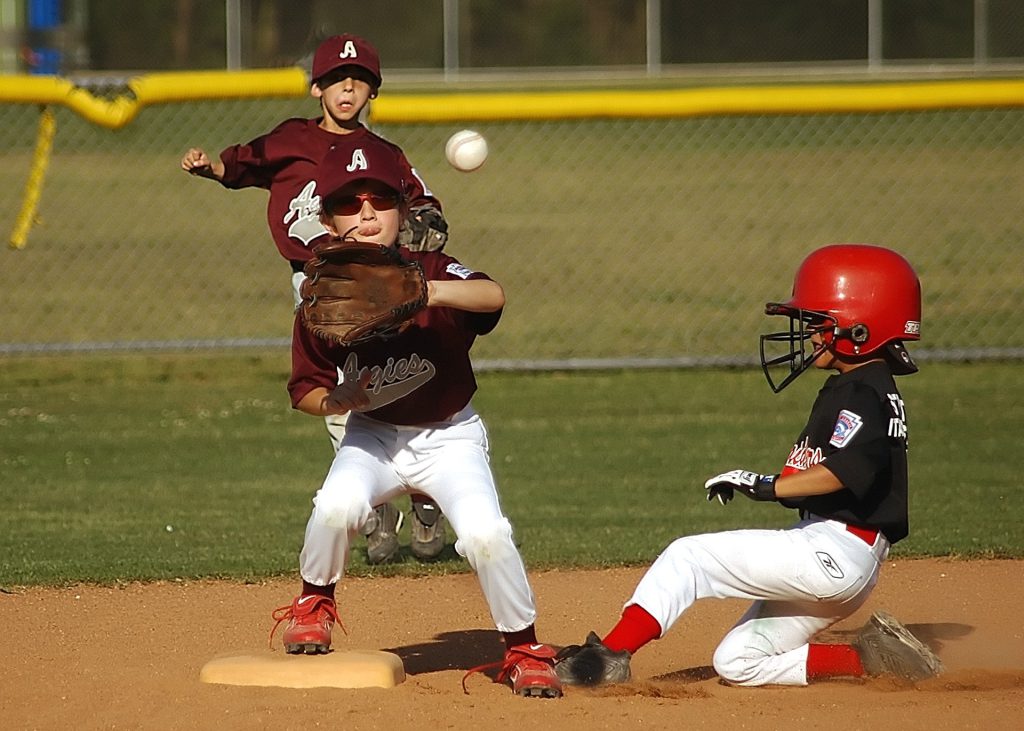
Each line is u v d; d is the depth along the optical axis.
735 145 71.81
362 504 14.45
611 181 65.19
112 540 23.33
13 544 23.06
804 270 15.45
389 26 98.56
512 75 98.62
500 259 51.84
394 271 13.84
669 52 99.56
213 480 28.00
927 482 27.03
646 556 21.98
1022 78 85.19
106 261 51.44
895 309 14.99
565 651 15.31
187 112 73.12
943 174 63.97
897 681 15.25
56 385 37.12
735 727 13.43
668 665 16.70
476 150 22.02
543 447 30.50
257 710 13.91
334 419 21.20
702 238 54.62
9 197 60.78
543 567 21.52
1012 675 15.58
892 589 20.05
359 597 20.14
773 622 15.28
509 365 37.19
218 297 46.78
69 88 33.06
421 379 14.51
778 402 34.72
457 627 18.47
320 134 21.39
